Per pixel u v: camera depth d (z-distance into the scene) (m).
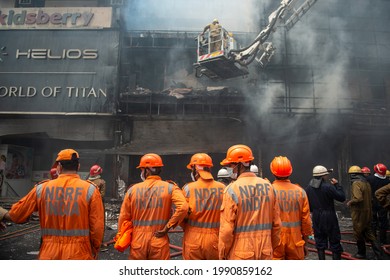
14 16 15.40
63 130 14.66
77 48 14.91
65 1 17.20
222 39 9.75
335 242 4.64
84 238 2.73
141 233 3.24
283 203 3.66
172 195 3.32
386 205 4.97
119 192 13.71
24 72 14.65
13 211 2.74
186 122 14.43
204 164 3.68
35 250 6.11
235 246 2.60
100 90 14.41
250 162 2.84
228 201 2.64
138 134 14.37
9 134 14.51
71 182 2.80
